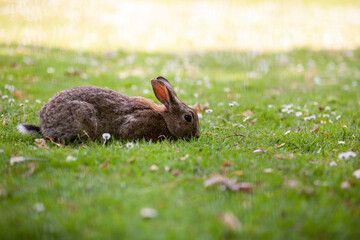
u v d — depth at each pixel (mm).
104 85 13234
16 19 26234
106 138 7270
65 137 7367
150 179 5500
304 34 28641
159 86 7949
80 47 20641
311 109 10922
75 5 33344
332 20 33812
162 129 7918
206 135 8242
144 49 21828
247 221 4359
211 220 4363
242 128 8930
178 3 38219
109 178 5527
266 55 21969
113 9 33406
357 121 9586
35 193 5020
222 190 5141
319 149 7246
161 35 26250
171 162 6094
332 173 5684
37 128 7723
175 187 5227
